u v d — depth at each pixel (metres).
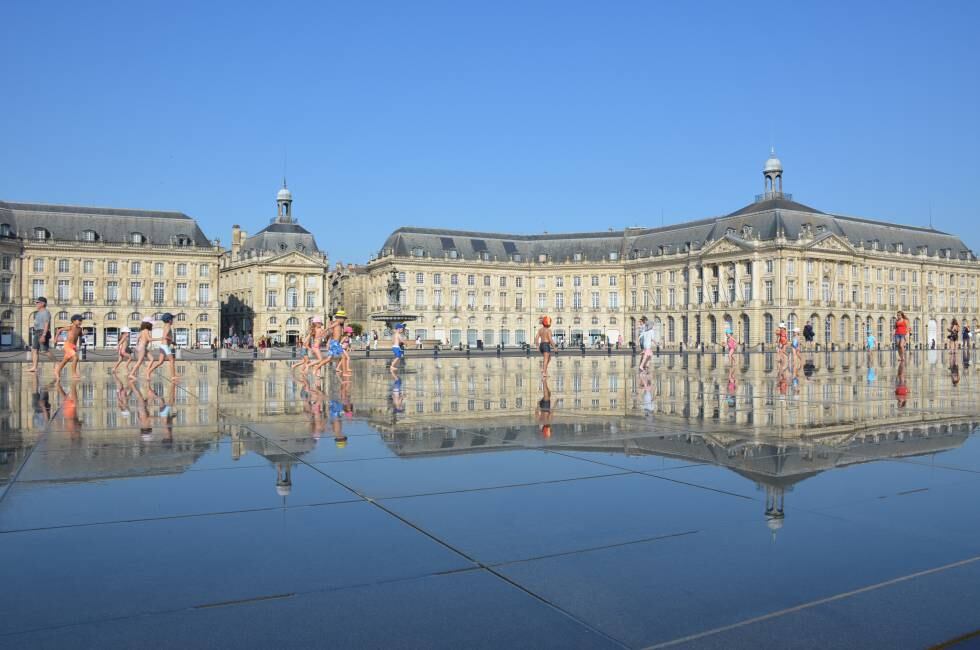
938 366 39.81
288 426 12.90
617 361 49.97
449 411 15.38
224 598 5.23
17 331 106.75
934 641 4.69
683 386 23.08
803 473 8.95
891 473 8.95
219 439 11.42
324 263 126.88
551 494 7.93
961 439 11.44
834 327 112.62
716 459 9.80
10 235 106.06
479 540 6.42
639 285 127.75
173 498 7.70
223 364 45.34
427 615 5.01
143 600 5.18
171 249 115.50
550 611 5.08
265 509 7.31
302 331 125.75
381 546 6.26
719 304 113.75
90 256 111.50
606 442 11.12
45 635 4.68
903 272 123.31
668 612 5.07
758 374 30.91
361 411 15.42
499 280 132.12
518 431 12.29
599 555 6.09
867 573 5.73
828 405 16.59
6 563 5.82
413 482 8.46
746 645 4.63
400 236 128.12
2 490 8.00
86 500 7.61
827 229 112.06
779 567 5.84
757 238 109.19
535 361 50.62
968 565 5.89
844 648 4.59
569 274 132.38
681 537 6.52
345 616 4.98
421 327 126.25
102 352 83.19
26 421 13.58
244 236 139.25
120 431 12.27
